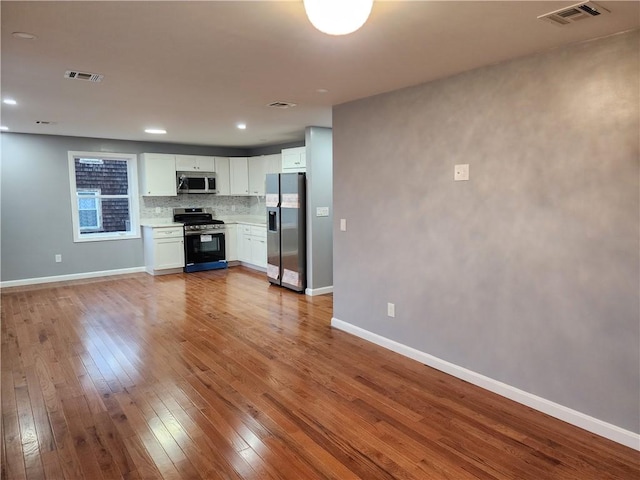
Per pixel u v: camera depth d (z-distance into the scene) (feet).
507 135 9.24
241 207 28.73
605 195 7.84
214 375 11.02
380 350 12.64
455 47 8.29
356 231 13.51
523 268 9.18
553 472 7.16
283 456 7.66
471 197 10.06
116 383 10.57
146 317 15.99
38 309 17.06
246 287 20.97
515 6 6.42
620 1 6.26
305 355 12.30
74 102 13.14
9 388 10.32
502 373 9.78
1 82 10.74
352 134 13.29
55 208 21.86
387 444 8.01
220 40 7.84
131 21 6.96
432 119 10.82
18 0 6.13
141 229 24.77
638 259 7.52
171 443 8.07
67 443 8.08
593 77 7.85
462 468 7.30
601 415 8.16
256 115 15.53
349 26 5.86
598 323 8.09
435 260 11.08
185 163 25.27
